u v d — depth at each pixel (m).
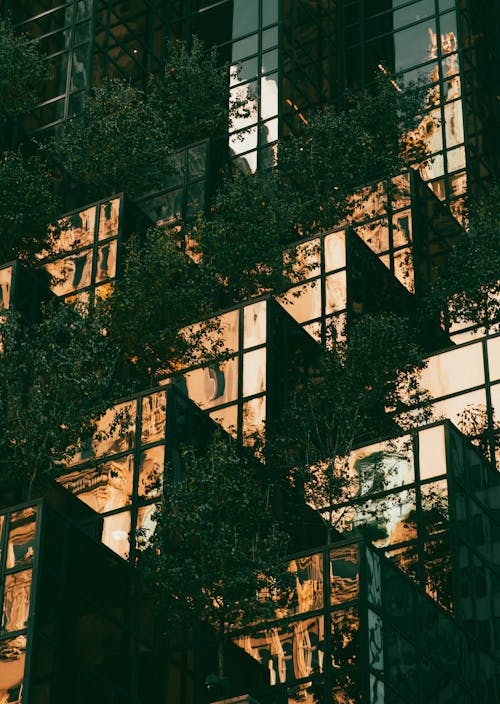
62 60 100.94
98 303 66.00
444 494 62.31
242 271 74.19
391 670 53.31
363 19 110.50
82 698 50.25
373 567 54.81
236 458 56.41
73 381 56.69
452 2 107.50
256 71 102.88
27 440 55.34
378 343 64.69
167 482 55.94
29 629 49.00
